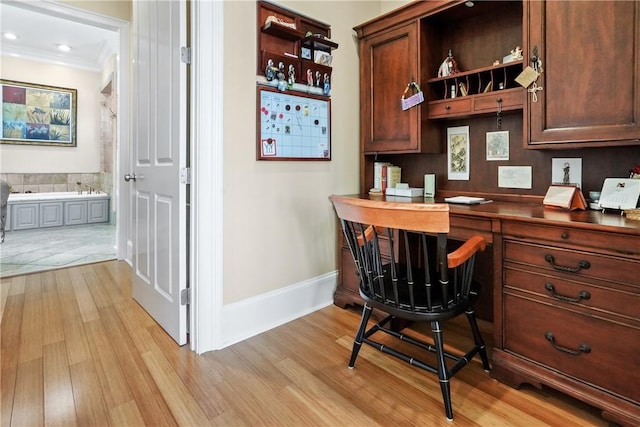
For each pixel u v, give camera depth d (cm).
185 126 179
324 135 235
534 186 196
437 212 120
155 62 202
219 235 183
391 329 201
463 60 222
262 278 207
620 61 141
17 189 523
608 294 124
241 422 132
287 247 220
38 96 528
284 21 209
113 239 458
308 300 233
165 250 198
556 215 146
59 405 139
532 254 144
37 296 255
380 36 238
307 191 229
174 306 190
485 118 215
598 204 158
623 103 141
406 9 219
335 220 248
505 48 204
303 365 170
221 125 180
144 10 215
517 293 150
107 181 584
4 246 414
